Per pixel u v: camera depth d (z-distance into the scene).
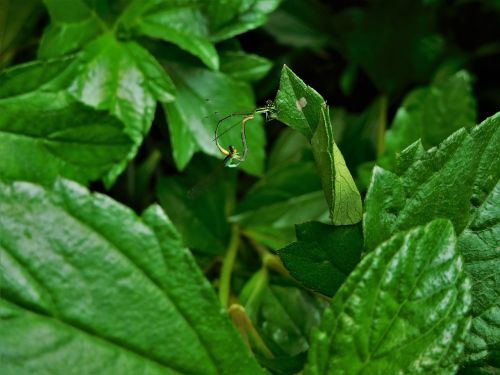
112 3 0.40
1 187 0.30
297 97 0.32
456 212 0.32
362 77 0.55
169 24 0.41
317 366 0.30
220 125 0.42
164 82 0.40
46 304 0.30
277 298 0.40
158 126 0.46
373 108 0.51
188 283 0.30
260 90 0.50
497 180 0.33
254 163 0.43
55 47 0.39
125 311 0.30
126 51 0.40
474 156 0.33
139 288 0.30
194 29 0.41
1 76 0.36
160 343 0.30
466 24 0.54
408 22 0.52
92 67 0.39
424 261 0.30
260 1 0.41
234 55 0.43
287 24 0.53
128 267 0.30
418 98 0.47
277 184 0.46
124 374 0.30
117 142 0.37
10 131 0.36
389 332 0.30
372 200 0.32
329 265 0.33
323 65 0.55
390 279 0.30
